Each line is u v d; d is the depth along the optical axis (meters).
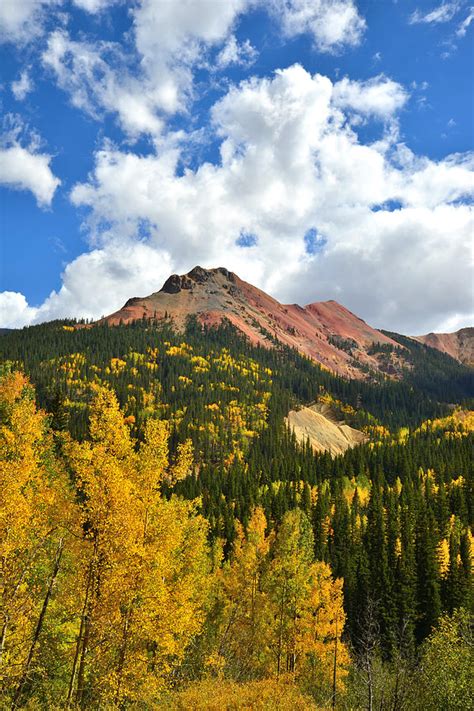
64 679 19.67
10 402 35.94
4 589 16.47
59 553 17.20
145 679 18.61
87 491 17.03
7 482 16.95
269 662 36.12
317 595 36.81
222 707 20.56
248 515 89.75
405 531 73.81
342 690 33.81
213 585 36.19
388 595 55.34
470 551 67.62
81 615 16.75
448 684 24.36
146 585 18.25
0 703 16.81
